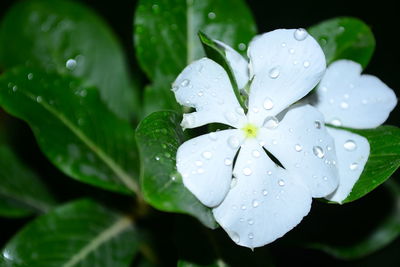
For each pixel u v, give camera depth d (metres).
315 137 0.22
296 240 0.27
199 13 0.26
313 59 0.22
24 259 0.25
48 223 0.26
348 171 0.22
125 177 0.27
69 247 0.26
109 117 0.27
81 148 0.26
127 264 0.26
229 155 0.21
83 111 0.26
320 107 0.23
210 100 0.22
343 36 0.25
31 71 0.26
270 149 0.22
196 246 0.24
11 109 0.25
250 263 0.24
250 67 0.22
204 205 0.21
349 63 0.24
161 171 0.21
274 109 0.22
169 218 0.27
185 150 0.21
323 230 0.27
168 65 0.26
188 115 0.22
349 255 0.27
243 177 0.22
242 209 0.21
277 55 0.22
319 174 0.22
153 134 0.21
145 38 0.26
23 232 0.26
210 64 0.22
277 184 0.22
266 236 0.21
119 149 0.27
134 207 0.27
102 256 0.26
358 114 0.23
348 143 0.23
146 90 0.26
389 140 0.23
